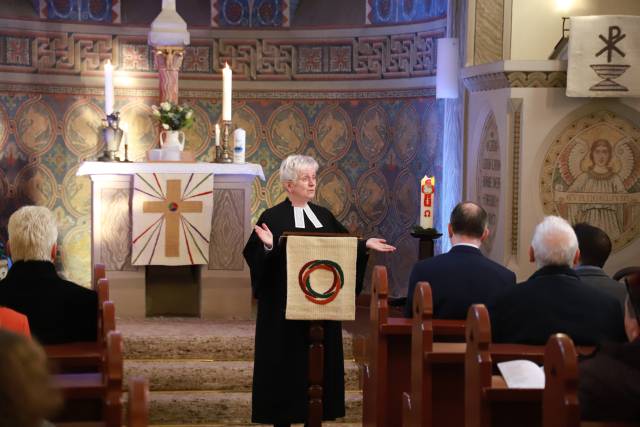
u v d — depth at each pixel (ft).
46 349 13.00
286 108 32.35
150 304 25.55
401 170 30.71
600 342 12.06
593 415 9.87
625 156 22.26
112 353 10.38
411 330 15.11
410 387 15.47
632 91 21.52
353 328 24.20
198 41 32.24
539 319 13.00
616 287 15.06
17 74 30.66
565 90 22.04
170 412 20.51
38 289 13.94
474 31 25.25
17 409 6.16
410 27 30.30
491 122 23.39
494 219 23.22
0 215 30.60
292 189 17.78
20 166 30.89
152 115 26.89
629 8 25.00
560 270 13.38
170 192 24.56
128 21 31.81
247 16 32.32
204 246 24.73
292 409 17.44
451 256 15.88
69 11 31.24
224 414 20.65
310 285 16.30
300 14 32.32
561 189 22.33
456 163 26.35
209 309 25.23
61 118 31.35
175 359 22.16
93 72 31.60
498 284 15.61
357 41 31.60
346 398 21.01
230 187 25.22
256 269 17.31
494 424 10.69
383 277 15.55
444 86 26.04
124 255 24.89
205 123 32.32
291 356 17.42
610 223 22.47
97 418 10.91
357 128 31.76
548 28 25.14
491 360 11.34
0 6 30.27
